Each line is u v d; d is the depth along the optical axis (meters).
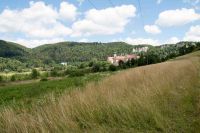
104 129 7.14
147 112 8.26
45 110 8.34
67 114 7.98
